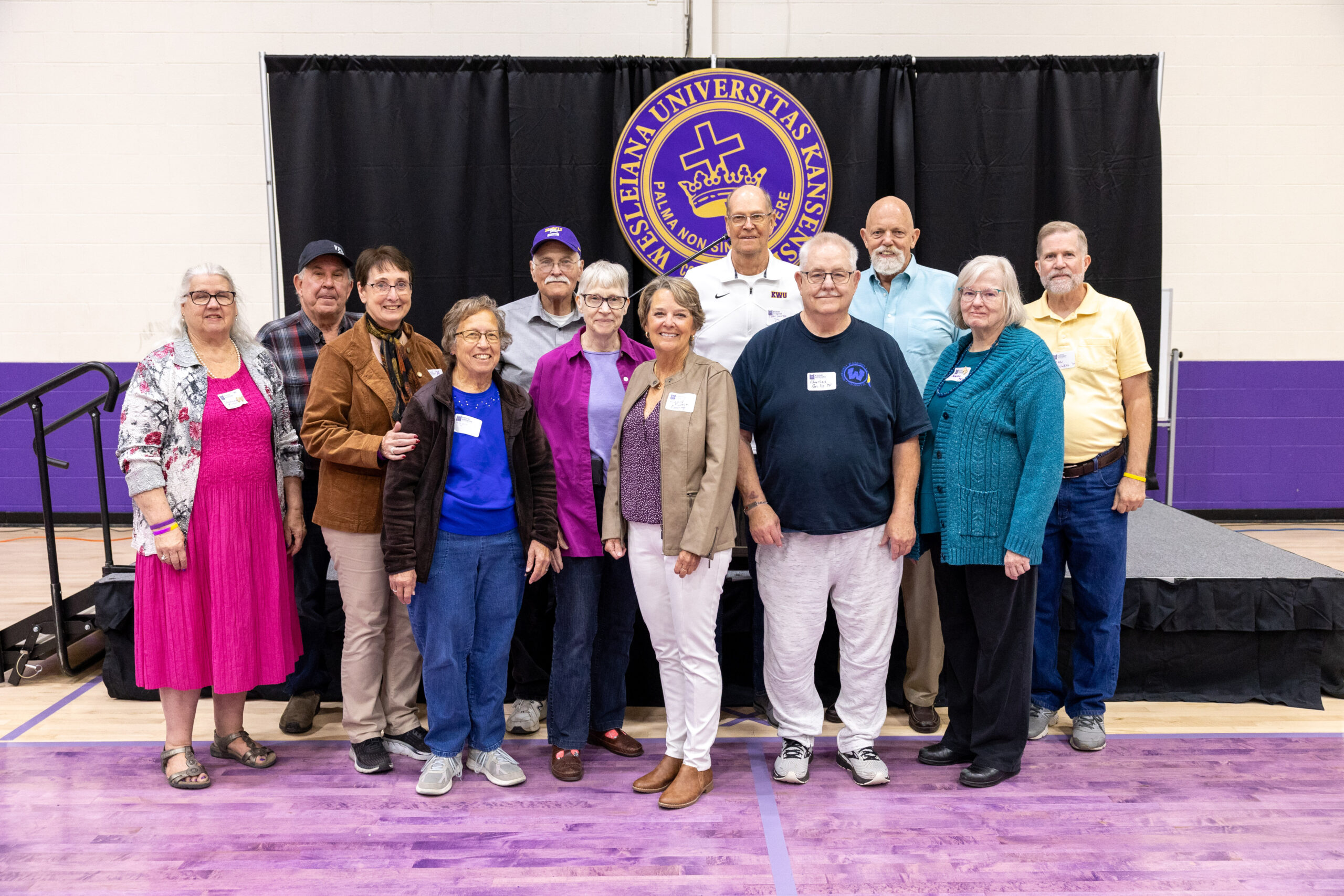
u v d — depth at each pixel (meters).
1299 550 4.95
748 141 4.10
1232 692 3.03
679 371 2.27
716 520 2.20
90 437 5.69
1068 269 2.61
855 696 2.48
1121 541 2.64
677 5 5.25
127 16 5.31
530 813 2.30
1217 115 5.41
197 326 2.42
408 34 5.28
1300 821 2.24
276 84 4.00
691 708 2.35
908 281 2.88
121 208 5.47
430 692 2.41
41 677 3.32
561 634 2.50
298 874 2.02
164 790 2.43
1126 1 5.28
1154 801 2.35
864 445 2.29
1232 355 5.60
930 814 2.29
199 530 2.40
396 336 2.55
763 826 2.23
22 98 5.37
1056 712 2.82
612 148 4.14
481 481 2.35
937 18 5.27
